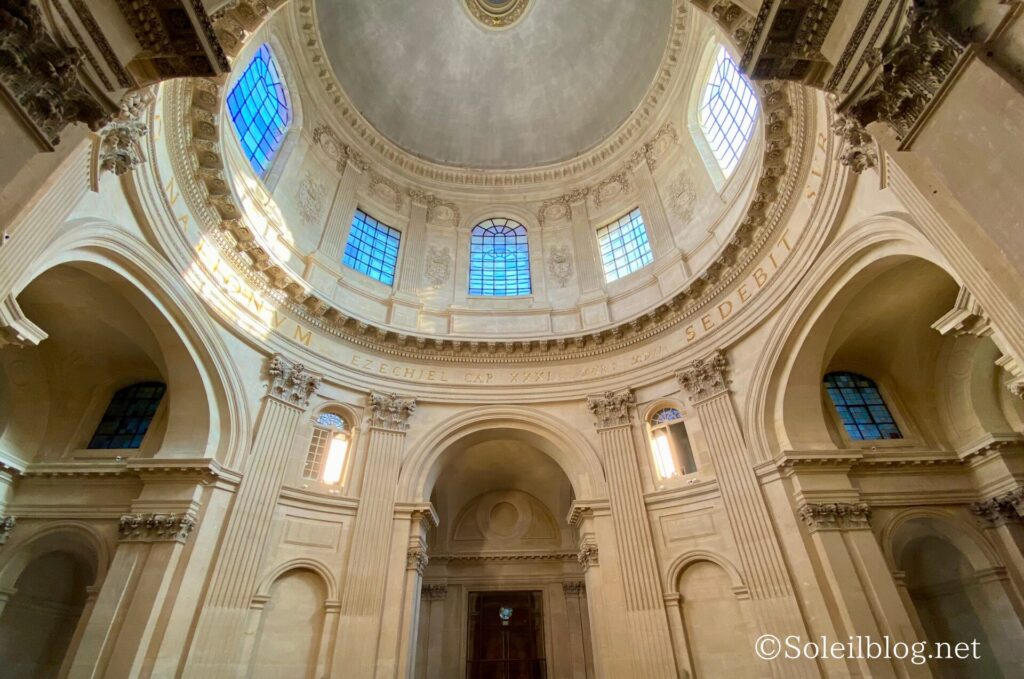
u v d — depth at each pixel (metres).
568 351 15.96
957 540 10.88
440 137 21.17
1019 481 10.35
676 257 15.68
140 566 9.62
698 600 11.48
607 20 19.00
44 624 10.66
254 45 13.54
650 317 14.99
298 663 10.70
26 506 10.54
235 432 11.45
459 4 19.16
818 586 9.79
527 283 18.78
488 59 20.39
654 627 11.30
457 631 16.75
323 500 12.37
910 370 12.60
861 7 4.72
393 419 14.33
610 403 14.62
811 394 11.78
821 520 10.32
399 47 19.25
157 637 9.07
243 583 10.45
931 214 5.90
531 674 16.45
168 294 10.24
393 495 13.26
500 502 19.31
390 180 19.83
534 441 15.30
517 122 21.42
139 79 4.92
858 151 7.09
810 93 9.66
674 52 17.66
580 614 17.19
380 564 12.16
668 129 18.23
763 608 10.33
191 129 10.61
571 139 21.38
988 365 11.47
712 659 10.77
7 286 5.21
